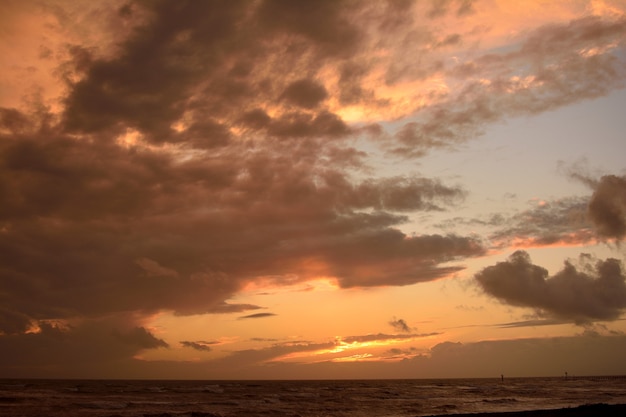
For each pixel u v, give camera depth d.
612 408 46.62
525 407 59.47
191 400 76.44
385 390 120.38
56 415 50.69
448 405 64.00
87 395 85.56
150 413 53.53
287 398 83.00
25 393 88.81
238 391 111.12
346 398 82.81
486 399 76.25
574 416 40.19
